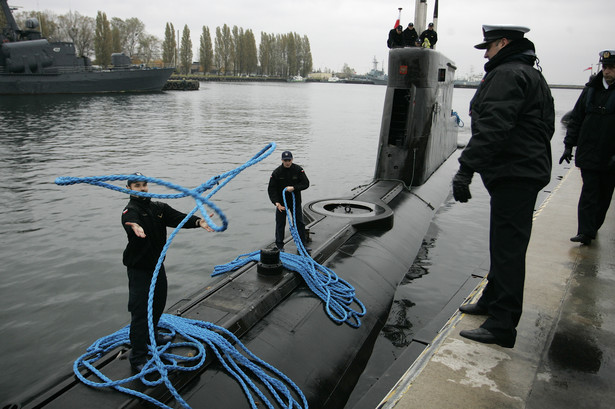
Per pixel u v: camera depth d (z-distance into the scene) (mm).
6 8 48969
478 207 12930
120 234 10219
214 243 9945
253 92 88438
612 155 5918
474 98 3846
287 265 6016
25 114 35281
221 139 25984
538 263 5758
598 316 4469
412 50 11695
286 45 179375
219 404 3768
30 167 17109
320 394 4422
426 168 12898
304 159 20953
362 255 7566
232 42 150375
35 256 8969
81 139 24469
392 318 6469
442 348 3957
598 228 6645
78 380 3725
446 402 3270
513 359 3797
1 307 7062
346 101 73812
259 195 13875
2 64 49125
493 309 3811
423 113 11961
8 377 5441
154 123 32781
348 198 10422
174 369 3816
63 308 7082
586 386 3449
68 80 53000
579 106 6324
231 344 4297
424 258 8945
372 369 5211
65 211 11758
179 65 142250
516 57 3604
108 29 84250
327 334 5219
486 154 3453
